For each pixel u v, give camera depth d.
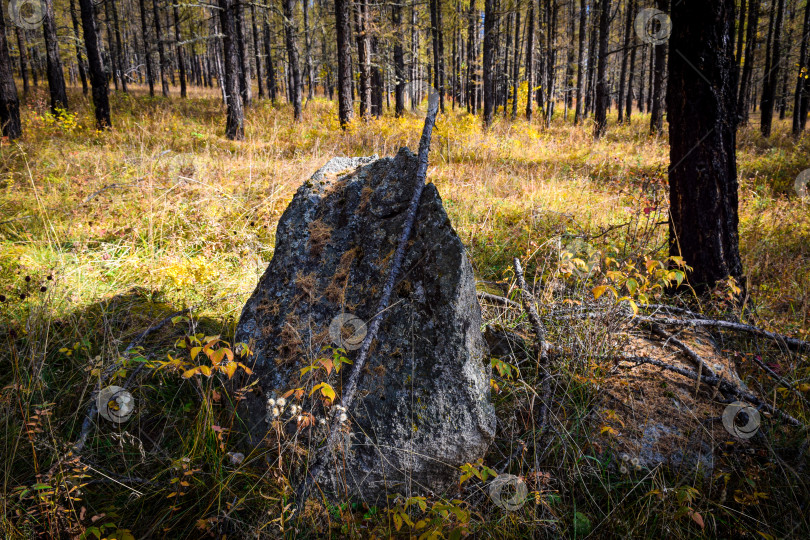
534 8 22.02
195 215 4.91
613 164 9.61
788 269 4.32
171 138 11.62
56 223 4.63
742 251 4.88
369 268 2.36
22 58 25.47
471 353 2.12
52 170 6.71
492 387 2.53
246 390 2.16
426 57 29.14
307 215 2.61
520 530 1.93
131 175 6.14
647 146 11.94
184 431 2.36
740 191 7.41
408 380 2.07
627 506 2.04
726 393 2.55
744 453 2.22
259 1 15.73
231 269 4.18
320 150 9.80
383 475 1.99
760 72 28.31
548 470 2.20
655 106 15.08
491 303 3.53
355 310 2.28
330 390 1.76
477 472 1.82
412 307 2.16
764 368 2.75
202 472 2.02
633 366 2.67
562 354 2.75
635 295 3.43
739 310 3.49
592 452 2.22
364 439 2.03
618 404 2.46
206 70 50.50
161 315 3.34
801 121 19.38
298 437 2.04
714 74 3.42
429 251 2.21
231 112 13.16
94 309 3.32
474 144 11.47
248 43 29.52
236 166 7.32
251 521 1.91
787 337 3.00
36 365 2.45
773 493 2.07
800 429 2.33
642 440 2.29
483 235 5.14
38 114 14.65
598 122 16.14
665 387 2.58
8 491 1.94
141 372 2.65
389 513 1.79
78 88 31.39
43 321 2.88
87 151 8.40
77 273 3.69
